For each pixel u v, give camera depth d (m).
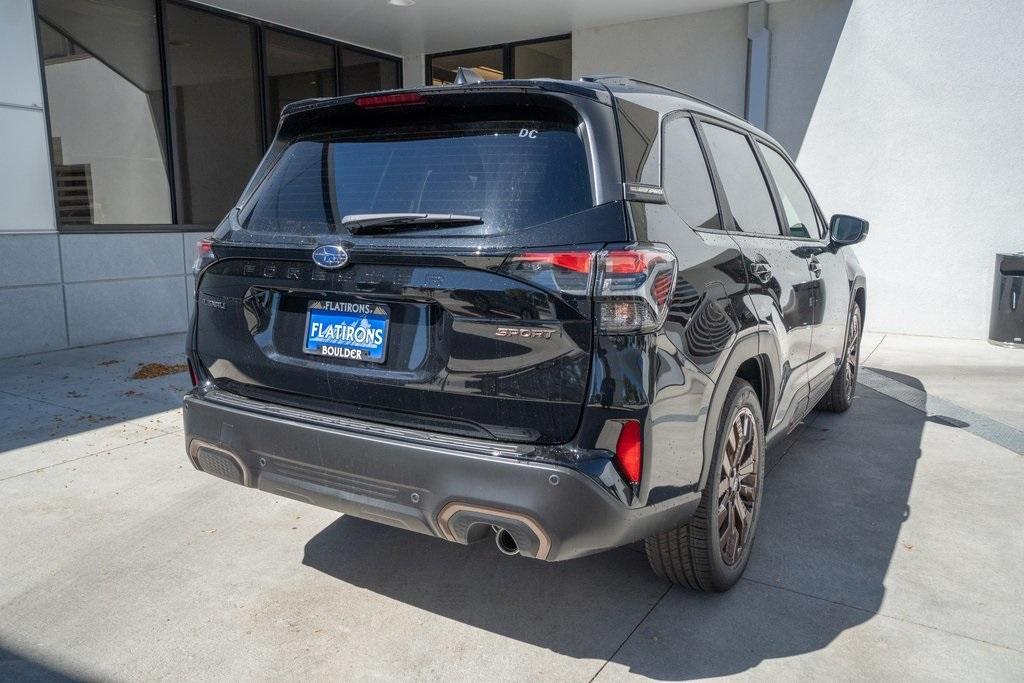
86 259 7.09
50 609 2.58
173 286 7.95
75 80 7.06
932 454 4.19
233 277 2.48
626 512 1.99
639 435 1.97
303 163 2.50
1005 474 3.87
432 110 2.33
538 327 1.96
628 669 2.24
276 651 2.34
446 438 2.07
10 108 6.39
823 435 4.55
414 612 2.56
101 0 7.25
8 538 3.10
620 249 1.93
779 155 3.77
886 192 8.34
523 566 2.87
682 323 2.13
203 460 2.52
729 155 3.00
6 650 2.34
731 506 2.62
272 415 2.32
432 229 2.11
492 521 2.00
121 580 2.77
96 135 7.28
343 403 2.27
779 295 2.94
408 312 2.16
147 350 6.97
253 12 8.62
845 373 4.81
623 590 2.70
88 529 3.19
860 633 2.43
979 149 7.88
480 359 2.04
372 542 3.07
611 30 9.47
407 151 2.32
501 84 2.17
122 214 7.58
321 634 2.43
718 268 2.43
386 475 2.11
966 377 6.20
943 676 2.21
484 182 2.14
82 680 2.20
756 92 8.62
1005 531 3.19
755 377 2.96
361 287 2.18
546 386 1.97
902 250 8.36
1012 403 5.33
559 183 2.07
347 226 2.19
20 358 6.53
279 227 2.41
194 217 8.30
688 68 9.12
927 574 2.81
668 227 2.20
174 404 5.09
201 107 8.32
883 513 3.38
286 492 2.34
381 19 9.10
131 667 2.26
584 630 2.45
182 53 8.06
